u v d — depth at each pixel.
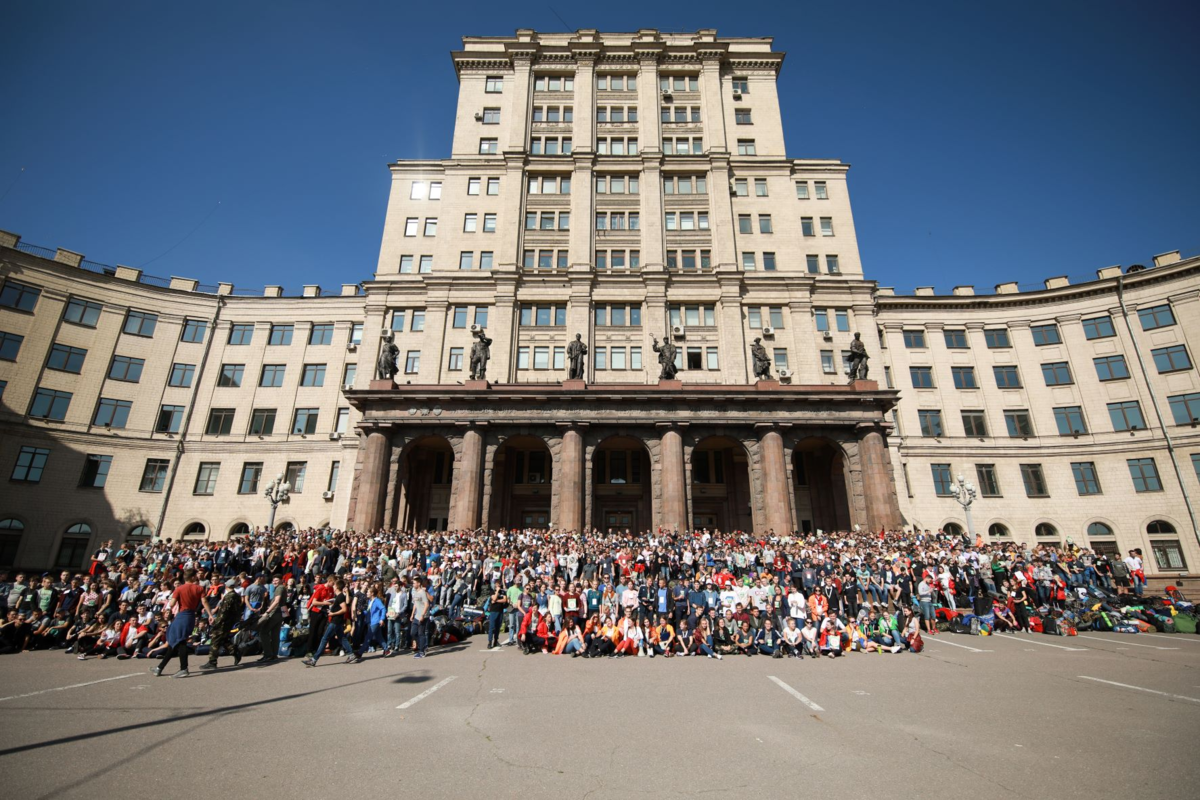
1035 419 45.12
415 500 39.94
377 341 44.22
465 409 34.78
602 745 7.97
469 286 44.38
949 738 8.34
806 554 24.39
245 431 45.25
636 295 44.09
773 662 15.07
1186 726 8.94
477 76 51.50
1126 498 41.72
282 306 48.31
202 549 24.47
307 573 21.55
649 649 16.16
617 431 34.91
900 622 18.05
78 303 44.25
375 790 6.30
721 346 43.09
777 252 46.22
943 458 44.56
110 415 43.53
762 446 34.62
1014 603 21.14
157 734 8.15
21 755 7.19
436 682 12.02
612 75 52.00
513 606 18.17
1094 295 45.56
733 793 6.35
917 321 47.72
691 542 28.09
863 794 6.33
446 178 48.03
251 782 6.47
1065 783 6.65
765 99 51.09
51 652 15.82
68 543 40.69
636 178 48.34
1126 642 18.48
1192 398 41.06
